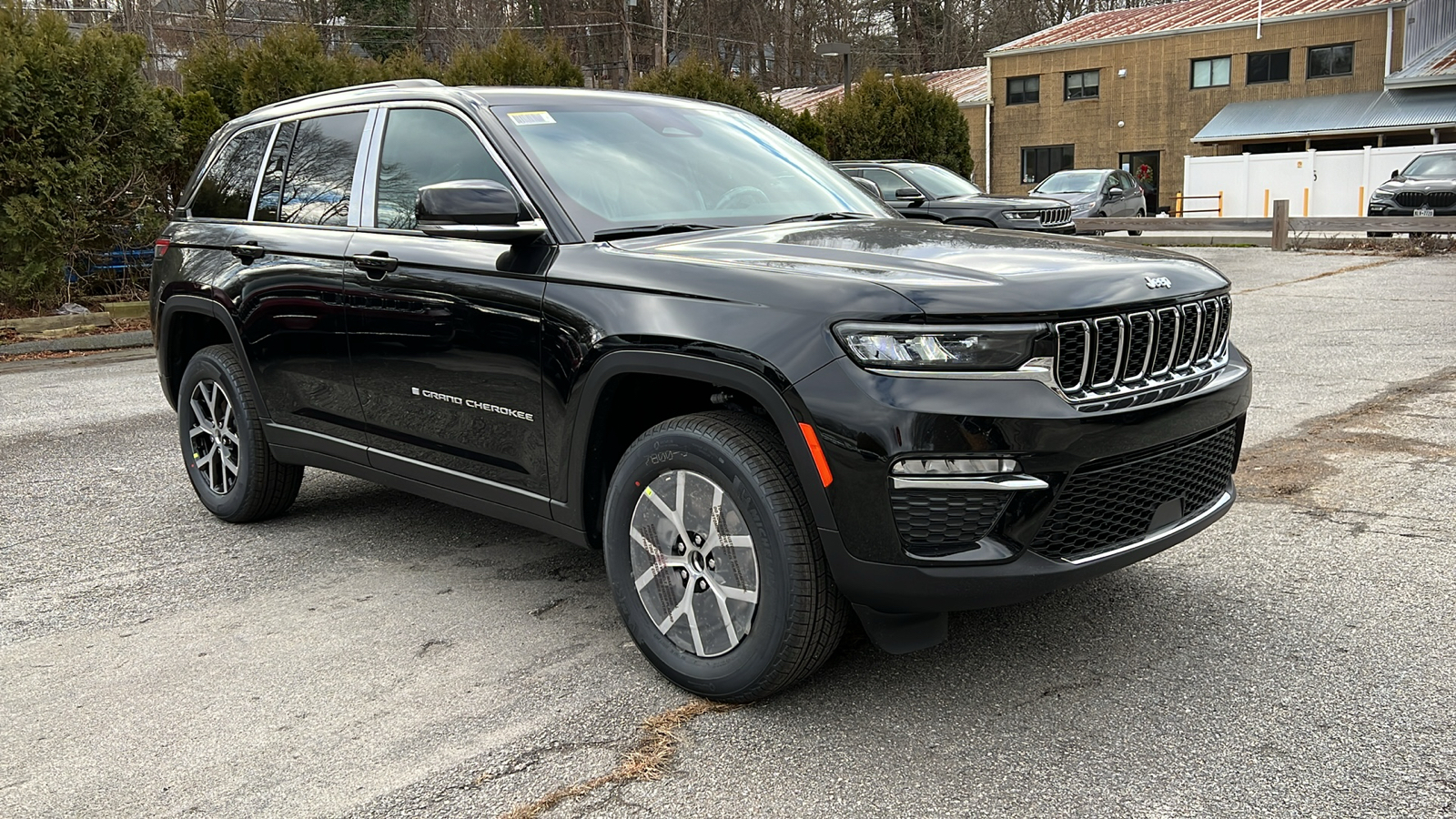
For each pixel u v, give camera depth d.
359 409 4.00
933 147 21.97
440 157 3.79
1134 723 2.78
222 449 4.78
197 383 4.83
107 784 2.64
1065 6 54.38
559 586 3.92
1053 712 2.86
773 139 4.41
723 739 2.77
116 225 12.90
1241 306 11.26
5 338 11.56
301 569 4.19
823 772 2.60
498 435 3.47
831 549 2.68
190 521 4.90
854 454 2.58
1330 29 30.81
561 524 3.36
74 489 5.53
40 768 2.73
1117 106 34.78
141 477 5.74
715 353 2.79
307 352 4.16
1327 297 11.74
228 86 15.24
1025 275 2.76
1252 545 4.07
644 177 3.68
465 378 3.52
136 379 9.35
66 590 4.02
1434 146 27.88
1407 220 17.30
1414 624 3.31
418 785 2.59
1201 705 2.86
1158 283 2.90
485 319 3.40
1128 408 2.74
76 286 13.05
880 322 2.59
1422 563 3.80
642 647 3.14
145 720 2.96
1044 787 2.50
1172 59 33.56
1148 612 3.48
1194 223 19.39
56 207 12.08
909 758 2.65
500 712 2.96
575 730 2.84
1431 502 4.47
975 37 54.28
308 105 4.54
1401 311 10.30
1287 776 2.51
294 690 3.12
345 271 3.93
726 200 3.77
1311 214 29.91
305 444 4.32
